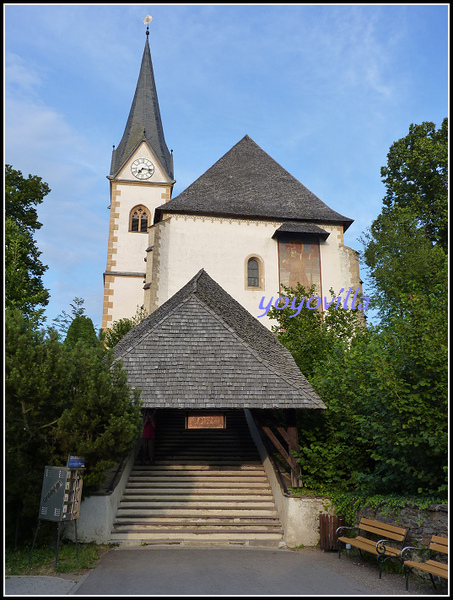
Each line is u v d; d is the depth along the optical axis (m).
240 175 32.47
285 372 13.05
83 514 10.81
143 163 38.97
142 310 29.47
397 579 8.52
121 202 37.97
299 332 21.44
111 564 9.09
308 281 28.73
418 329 9.52
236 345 12.83
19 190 28.56
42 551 9.51
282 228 28.22
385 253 23.67
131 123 41.31
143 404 11.24
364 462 11.98
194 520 11.84
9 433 9.40
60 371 9.59
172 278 27.52
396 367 9.63
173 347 12.58
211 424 11.66
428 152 29.23
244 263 28.44
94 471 10.26
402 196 30.97
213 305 14.45
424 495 9.49
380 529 9.29
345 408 11.91
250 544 11.10
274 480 12.95
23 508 9.49
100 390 10.12
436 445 8.77
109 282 35.72
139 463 14.66
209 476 13.96
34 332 9.91
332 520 10.70
